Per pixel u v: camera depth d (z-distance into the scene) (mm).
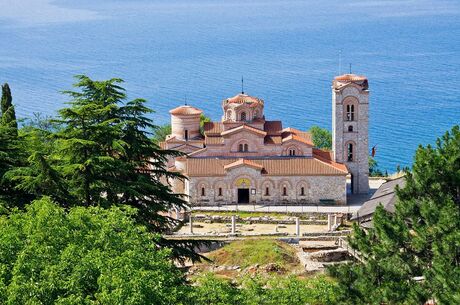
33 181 117812
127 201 126688
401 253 117688
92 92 132375
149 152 130500
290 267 174875
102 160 120188
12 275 94062
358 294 113312
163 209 126688
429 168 123562
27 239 98875
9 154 128000
